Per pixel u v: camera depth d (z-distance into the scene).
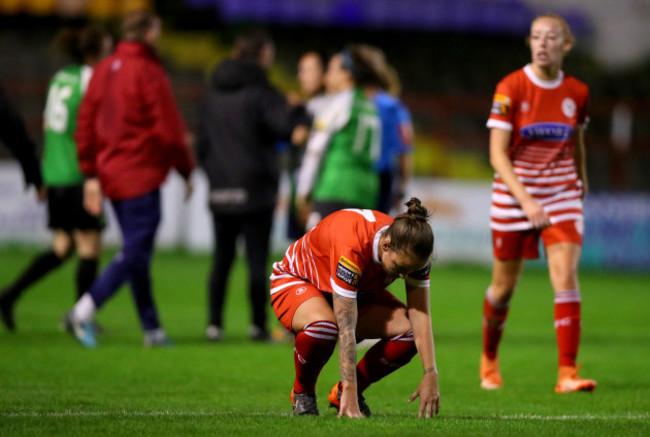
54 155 29.28
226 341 29.64
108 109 26.44
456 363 26.47
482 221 61.78
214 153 29.39
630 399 20.47
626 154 69.81
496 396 20.89
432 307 42.28
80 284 29.77
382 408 18.91
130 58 26.50
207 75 79.69
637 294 51.09
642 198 63.56
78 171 29.11
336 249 15.34
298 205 29.00
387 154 32.88
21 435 13.79
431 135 70.12
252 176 29.12
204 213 59.53
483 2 85.62
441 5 84.88
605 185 70.94
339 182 27.89
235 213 29.09
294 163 33.94
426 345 15.87
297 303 15.84
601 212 62.91
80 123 26.78
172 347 27.53
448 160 68.88
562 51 21.81
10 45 79.31
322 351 15.57
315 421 15.01
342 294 15.23
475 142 69.44
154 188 26.58
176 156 26.89
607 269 62.94
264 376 22.89
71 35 29.69
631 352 30.02
